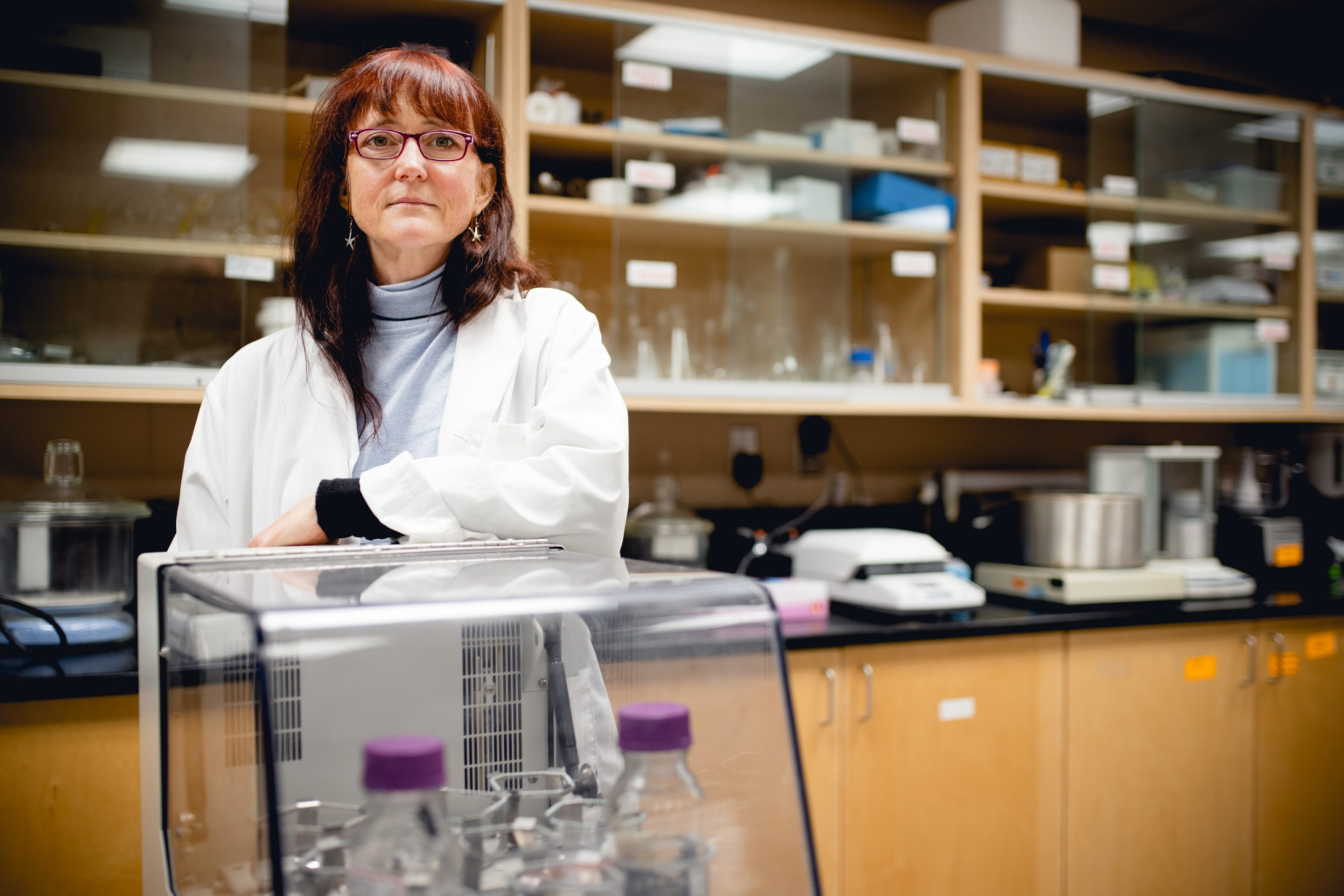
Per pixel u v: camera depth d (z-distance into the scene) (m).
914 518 3.06
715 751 0.70
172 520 2.32
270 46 2.24
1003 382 3.40
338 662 0.62
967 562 2.93
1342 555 3.09
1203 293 3.19
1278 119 3.29
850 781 2.18
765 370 2.71
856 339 3.05
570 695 0.72
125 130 2.15
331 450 1.13
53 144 2.11
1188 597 2.70
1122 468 2.88
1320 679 2.74
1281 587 2.95
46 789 1.65
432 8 2.37
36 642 1.80
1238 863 2.60
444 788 0.65
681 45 2.57
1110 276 3.05
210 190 2.19
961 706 2.30
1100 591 2.54
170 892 0.75
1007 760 2.34
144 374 2.07
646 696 0.71
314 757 0.61
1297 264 3.33
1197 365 3.18
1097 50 3.58
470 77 1.10
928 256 2.91
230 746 0.63
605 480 1.01
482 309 1.16
